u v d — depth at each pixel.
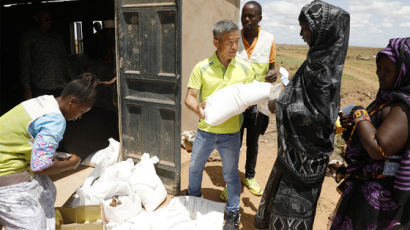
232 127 2.72
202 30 5.32
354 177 1.93
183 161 4.51
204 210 3.09
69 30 7.71
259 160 4.79
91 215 2.62
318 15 1.82
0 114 5.98
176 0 3.07
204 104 2.60
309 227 2.25
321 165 2.12
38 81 4.43
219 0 5.59
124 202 3.03
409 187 1.62
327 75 1.88
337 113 1.98
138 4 3.28
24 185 1.95
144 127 3.64
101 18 7.03
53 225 2.19
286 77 2.40
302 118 2.01
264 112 3.26
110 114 6.63
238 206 2.99
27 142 1.90
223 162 2.88
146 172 3.37
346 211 1.95
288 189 2.20
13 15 6.91
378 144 1.65
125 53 3.51
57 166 1.91
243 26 3.35
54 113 1.88
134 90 3.59
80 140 5.33
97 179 3.47
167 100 3.42
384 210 1.76
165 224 2.82
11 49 7.00
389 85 1.71
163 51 3.29
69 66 4.85
